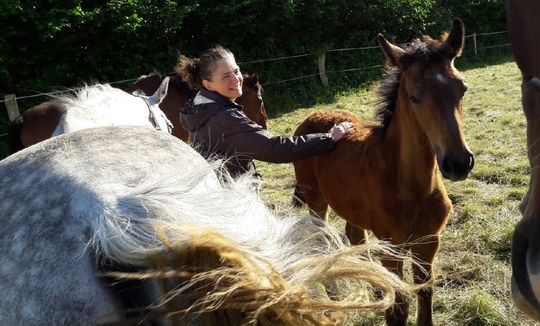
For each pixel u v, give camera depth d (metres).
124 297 1.23
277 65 11.80
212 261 1.21
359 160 3.19
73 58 9.47
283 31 12.22
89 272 1.22
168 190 1.33
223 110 2.60
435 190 2.86
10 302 1.23
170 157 1.58
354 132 3.48
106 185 1.35
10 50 8.74
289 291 1.19
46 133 5.05
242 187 1.51
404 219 2.89
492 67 13.33
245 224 1.37
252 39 11.88
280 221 1.45
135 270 1.23
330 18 12.48
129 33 9.67
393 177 2.92
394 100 3.00
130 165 1.47
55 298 1.21
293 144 2.65
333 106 10.38
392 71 3.03
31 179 1.43
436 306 3.38
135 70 10.02
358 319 3.23
